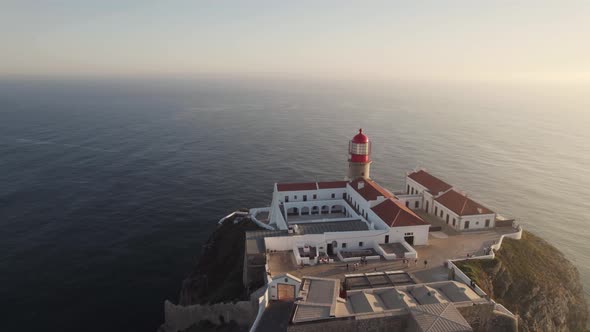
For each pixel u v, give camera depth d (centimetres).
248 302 4616
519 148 18675
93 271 7406
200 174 13588
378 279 4303
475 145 19138
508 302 4884
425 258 5303
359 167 8000
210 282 6450
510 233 6203
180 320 5400
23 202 10656
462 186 12950
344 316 3356
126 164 14612
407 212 5909
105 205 10594
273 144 18462
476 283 4541
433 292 3750
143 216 9938
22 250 8094
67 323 6009
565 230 9900
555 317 5106
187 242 8644
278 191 7519
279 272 4881
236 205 10838
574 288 5878
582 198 12031
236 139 19562
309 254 5353
